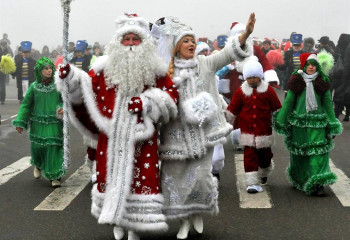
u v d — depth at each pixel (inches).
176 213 222.5
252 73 298.4
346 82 539.2
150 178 212.5
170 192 223.1
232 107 304.2
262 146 300.5
